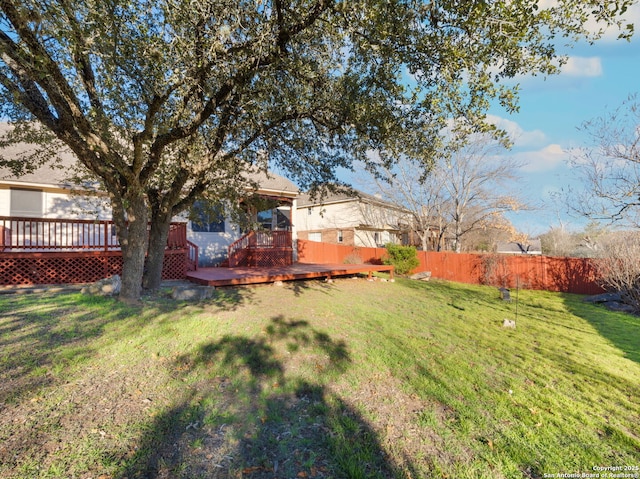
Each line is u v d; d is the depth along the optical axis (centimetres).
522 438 270
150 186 680
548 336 593
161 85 403
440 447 253
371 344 471
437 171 1731
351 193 782
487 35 327
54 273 800
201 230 1302
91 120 436
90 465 208
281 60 433
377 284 1153
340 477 216
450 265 1619
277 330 491
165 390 307
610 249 1005
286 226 1669
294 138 685
